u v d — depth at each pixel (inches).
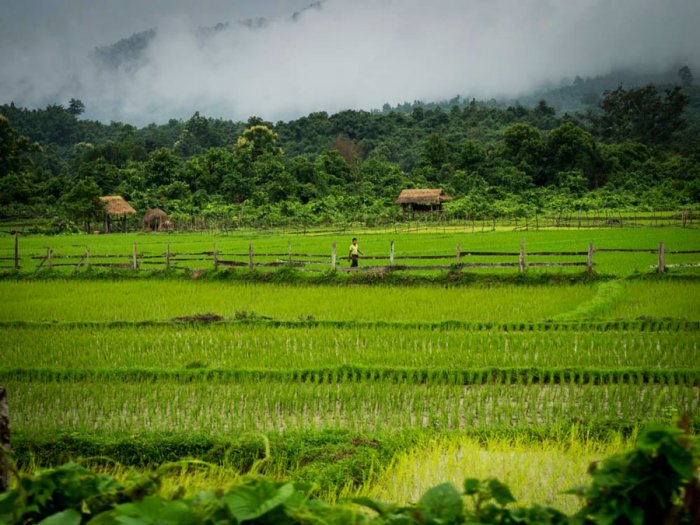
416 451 426.6
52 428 473.1
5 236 2856.8
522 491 372.2
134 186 4055.1
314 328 788.6
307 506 155.0
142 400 548.7
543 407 516.7
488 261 1395.2
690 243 1678.2
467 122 6565.0
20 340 752.3
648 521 150.4
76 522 149.2
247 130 5029.5
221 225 3181.6
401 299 986.1
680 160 4458.7
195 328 805.2
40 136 7313.0
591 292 1003.9
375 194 3998.5
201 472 406.0
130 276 1300.4
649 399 527.2
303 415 511.8
